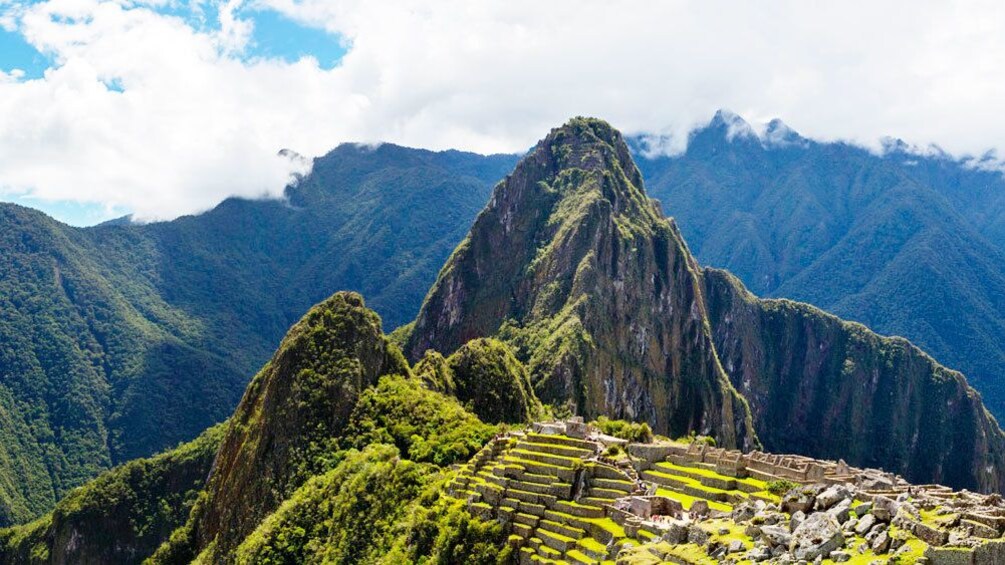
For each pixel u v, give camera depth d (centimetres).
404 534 10606
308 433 17412
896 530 4997
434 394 18575
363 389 18300
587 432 11419
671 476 8794
